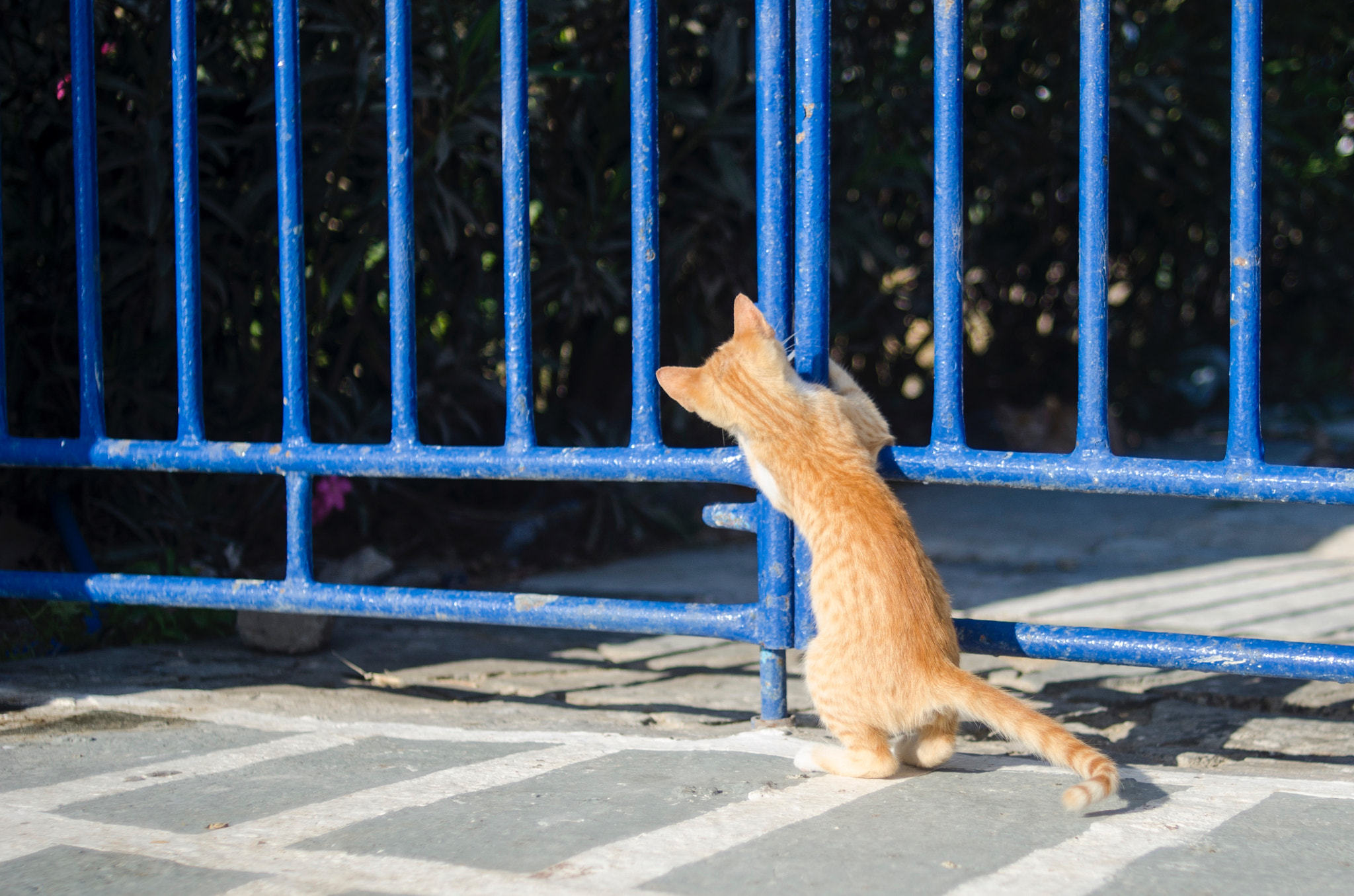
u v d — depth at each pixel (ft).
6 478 14.55
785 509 8.45
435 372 17.49
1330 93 32.22
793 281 9.10
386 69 9.45
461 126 14.48
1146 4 26.12
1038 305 31.27
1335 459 27.91
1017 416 28.84
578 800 7.22
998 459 8.30
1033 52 26.50
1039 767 8.00
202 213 15.03
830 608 7.82
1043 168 27.53
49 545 14.58
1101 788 6.46
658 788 7.44
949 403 8.46
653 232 8.95
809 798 7.23
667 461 8.93
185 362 10.20
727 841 6.48
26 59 14.76
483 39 14.34
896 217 26.76
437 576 16.89
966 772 7.86
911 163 20.15
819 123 8.62
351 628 13.91
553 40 16.33
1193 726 9.59
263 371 15.35
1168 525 21.02
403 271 9.53
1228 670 7.86
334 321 17.31
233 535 16.57
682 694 10.98
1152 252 31.78
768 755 8.23
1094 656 8.13
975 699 7.22
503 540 19.26
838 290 24.38
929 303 27.17
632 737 8.80
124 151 13.79
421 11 15.15
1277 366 38.37
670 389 8.92
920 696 7.39
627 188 17.54
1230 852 6.27
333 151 14.70
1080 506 22.82
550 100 17.99
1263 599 15.25
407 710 10.05
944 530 20.97
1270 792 7.30
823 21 8.52
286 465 9.80
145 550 14.56
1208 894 5.73
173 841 6.63
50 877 6.15
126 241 15.02
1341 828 6.63
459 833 6.67
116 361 14.56
